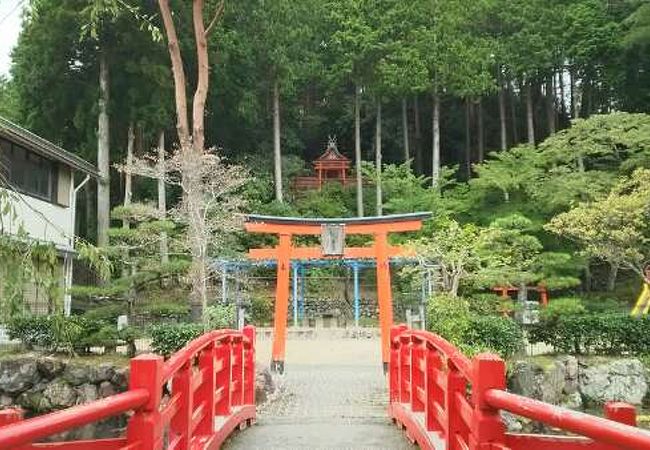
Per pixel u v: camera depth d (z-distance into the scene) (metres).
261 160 30.72
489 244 17.03
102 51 22.75
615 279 26.00
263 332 22.12
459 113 35.94
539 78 32.06
